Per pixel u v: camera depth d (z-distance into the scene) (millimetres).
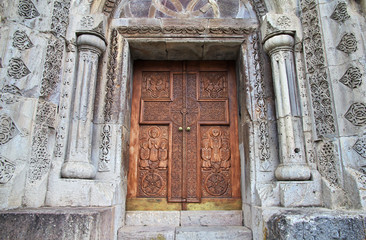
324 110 3086
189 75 4121
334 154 2920
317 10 3311
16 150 2709
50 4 3248
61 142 3111
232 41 3732
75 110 3223
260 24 3752
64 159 3104
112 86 3529
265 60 3623
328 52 3145
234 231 3121
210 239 3066
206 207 3650
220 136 3898
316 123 3146
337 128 2939
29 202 2738
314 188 2955
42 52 3057
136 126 3908
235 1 3996
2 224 2299
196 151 3832
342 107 2969
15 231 2285
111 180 3238
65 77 3303
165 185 3729
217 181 3752
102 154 3312
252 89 3555
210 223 3510
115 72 3590
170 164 3773
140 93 4035
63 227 2303
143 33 3736
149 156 3820
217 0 4020
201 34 3736
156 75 4121
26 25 3021
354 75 2957
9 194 2570
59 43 3271
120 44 3701
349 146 2863
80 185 2955
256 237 2953
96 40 3432
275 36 3439
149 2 4008
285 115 3221
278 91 3338
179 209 3631
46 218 2318
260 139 3371
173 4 4012
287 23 3453
